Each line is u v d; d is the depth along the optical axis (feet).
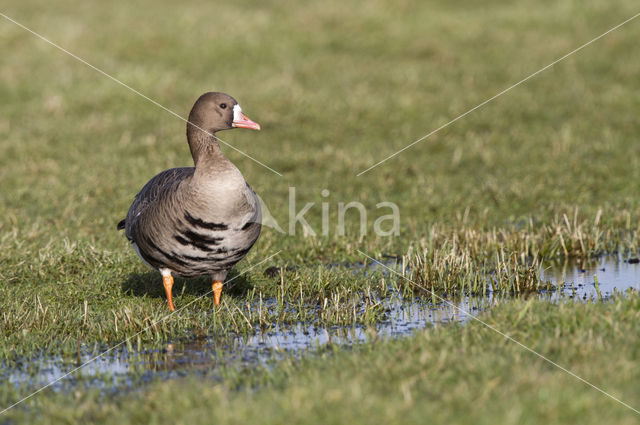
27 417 28.55
